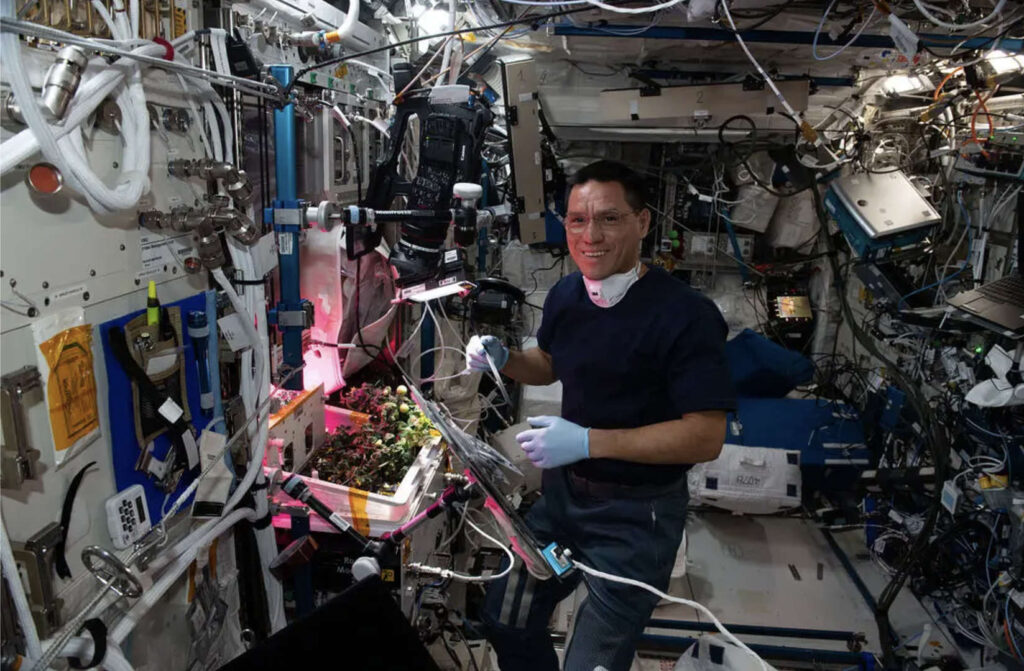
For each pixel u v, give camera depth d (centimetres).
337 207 247
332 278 271
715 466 399
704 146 489
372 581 128
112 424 135
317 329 278
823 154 445
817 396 490
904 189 404
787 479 394
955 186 401
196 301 159
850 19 275
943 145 412
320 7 256
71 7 116
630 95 401
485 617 227
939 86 349
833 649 316
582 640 197
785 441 423
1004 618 296
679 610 343
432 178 276
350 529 199
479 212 320
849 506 422
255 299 179
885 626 326
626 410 201
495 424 459
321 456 255
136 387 138
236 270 175
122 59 122
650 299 195
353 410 287
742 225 505
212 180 167
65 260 119
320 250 267
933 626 335
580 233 189
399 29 354
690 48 362
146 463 143
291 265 239
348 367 308
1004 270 352
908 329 404
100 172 126
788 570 380
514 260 539
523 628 218
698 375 186
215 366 166
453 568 343
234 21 193
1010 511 291
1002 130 319
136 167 127
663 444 185
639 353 194
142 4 135
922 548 336
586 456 189
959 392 351
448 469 287
